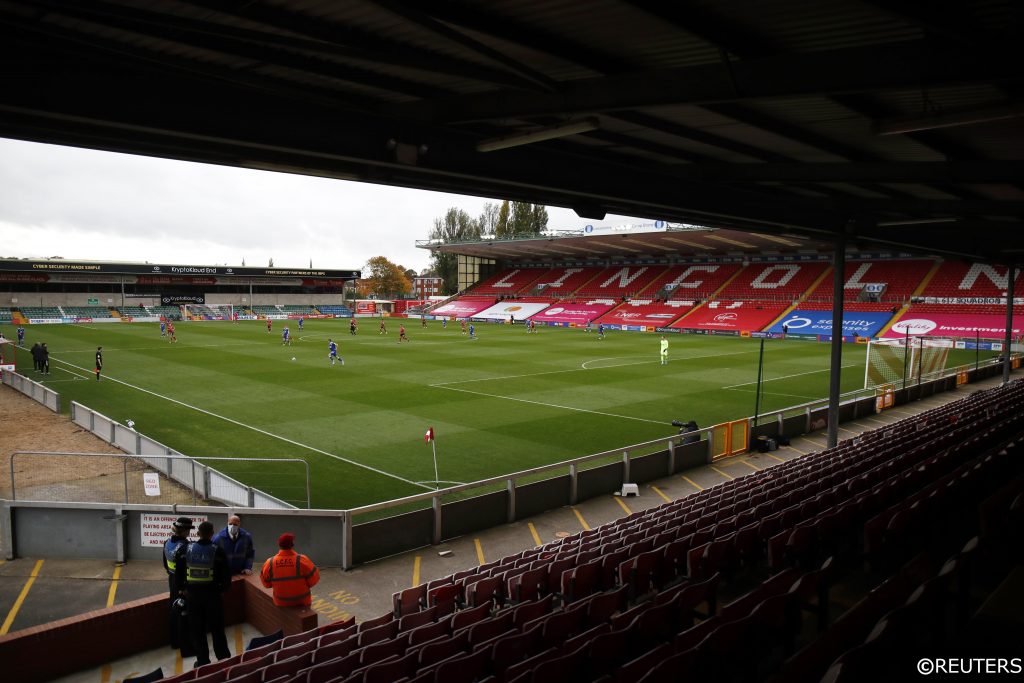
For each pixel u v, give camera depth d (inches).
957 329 2149.4
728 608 225.8
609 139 380.8
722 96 251.4
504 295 3683.6
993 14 205.6
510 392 1159.6
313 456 738.8
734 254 3107.8
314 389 1170.6
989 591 251.9
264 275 3841.0
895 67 221.3
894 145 387.5
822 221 639.8
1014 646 200.5
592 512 570.9
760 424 807.7
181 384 1208.2
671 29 237.6
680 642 204.2
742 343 2160.4
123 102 258.7
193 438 814.5
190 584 311.6
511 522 544.7
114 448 743.1
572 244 2913.4
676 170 457.7
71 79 245.0
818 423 885.8
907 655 180.4
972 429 588.4
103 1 203.6
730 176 446.0
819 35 237.0
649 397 1122.7
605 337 2372.0
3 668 297.9
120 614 327.3
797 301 2642.7
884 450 553.6
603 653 209.9
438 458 735.7
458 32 223.9
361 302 4394.7
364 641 274.5
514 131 366.3
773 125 349.4
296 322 3228.3
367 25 237.9
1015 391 948.6
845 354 1820.9
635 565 309.1
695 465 712.4
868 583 302.2
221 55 251.8
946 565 210.5
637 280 3321.9
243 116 290.7
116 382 1222.3
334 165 368.2
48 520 467.8
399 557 472.7
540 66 275.4
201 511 458.0
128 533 462.9
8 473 644.7
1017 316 2123.5
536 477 670.5
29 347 1819.6
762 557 344.8
